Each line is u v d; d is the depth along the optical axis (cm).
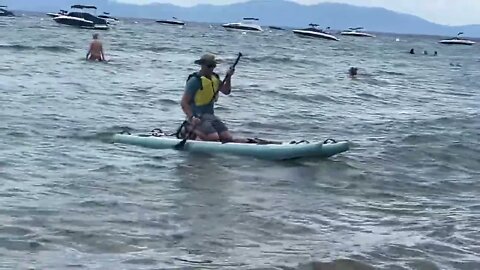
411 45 11575
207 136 1151
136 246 614
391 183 994
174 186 885
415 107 2264
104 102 1817
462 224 754
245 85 2597
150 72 2942
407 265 590
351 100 2356
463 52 9638
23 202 753
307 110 1947
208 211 758
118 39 6047
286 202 829
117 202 777
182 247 618
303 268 570
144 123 1501
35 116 1473
